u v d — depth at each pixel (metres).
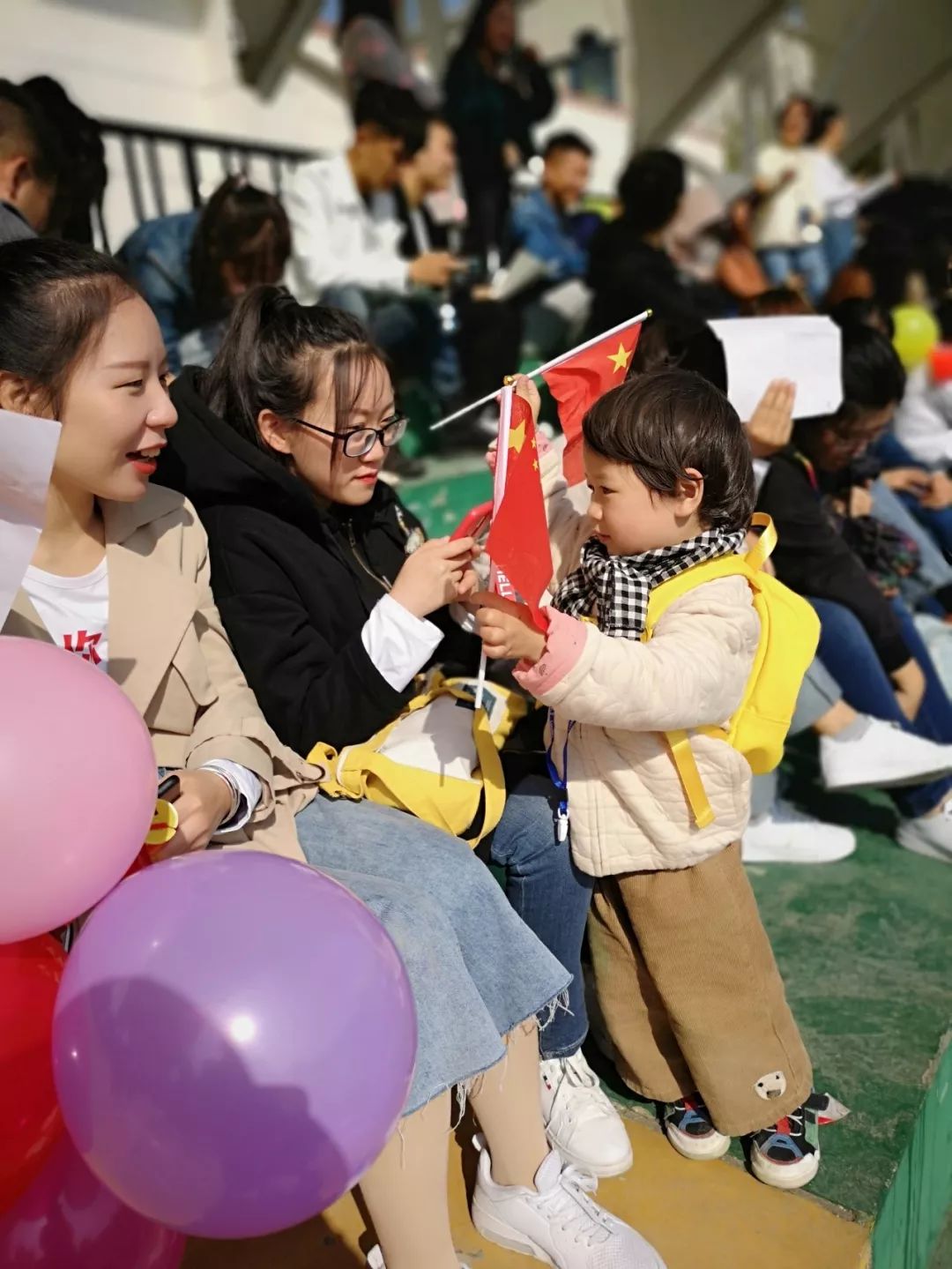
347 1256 1.60
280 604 1.75
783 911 2.54
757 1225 1.65
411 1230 1.41
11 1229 1.09
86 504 1.51
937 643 3.37
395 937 1.38
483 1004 1.43
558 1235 1.55
